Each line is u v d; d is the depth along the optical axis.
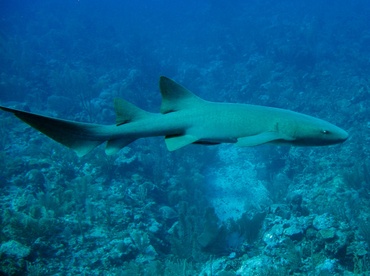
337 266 7.59
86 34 41.84
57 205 11.46
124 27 49.34
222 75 28.80
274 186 14.20
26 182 13.09
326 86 22.31
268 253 8.86
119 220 11.27
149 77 28.91
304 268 7.96
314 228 8.50
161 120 2.82
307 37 32.22
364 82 20.88
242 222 10.95
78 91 24.94
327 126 2.45
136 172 14.76
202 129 2.66
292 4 51.34
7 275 8.05
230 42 35.16
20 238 9.38
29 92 26.28
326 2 52.19
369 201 10.23
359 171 11.78
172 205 14.01
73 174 14.40
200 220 11.68
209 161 17.72
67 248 9.88
